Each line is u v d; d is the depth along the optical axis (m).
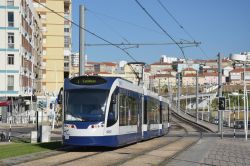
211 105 146.12
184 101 171.88
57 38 123.44
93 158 21.72
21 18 88.19
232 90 144.88
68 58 129.38
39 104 43.78
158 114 42.56
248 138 46.09
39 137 37.97
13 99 87.50
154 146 30.83
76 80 26.34
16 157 21.73
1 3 86.06
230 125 95.00
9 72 86.44
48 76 123.44
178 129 74.06
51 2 122.81
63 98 26.28
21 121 86.88
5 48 86.31
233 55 47.38
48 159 20.94
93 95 25.89
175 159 22.22
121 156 23.02
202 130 70.38
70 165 18.61
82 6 35.53
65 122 25.78
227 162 21.25
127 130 28.88
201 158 22.91
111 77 26.70
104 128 25.42
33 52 105.62
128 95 29.36
